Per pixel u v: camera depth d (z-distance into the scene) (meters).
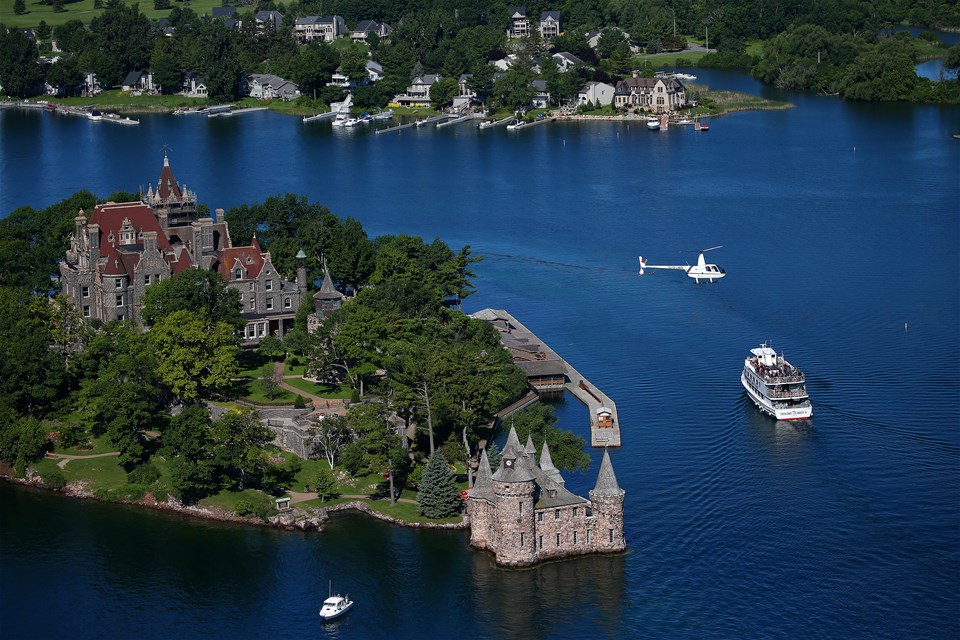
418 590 195.50
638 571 199.00
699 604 191.50
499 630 186.75
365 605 193.12
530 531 198.25
